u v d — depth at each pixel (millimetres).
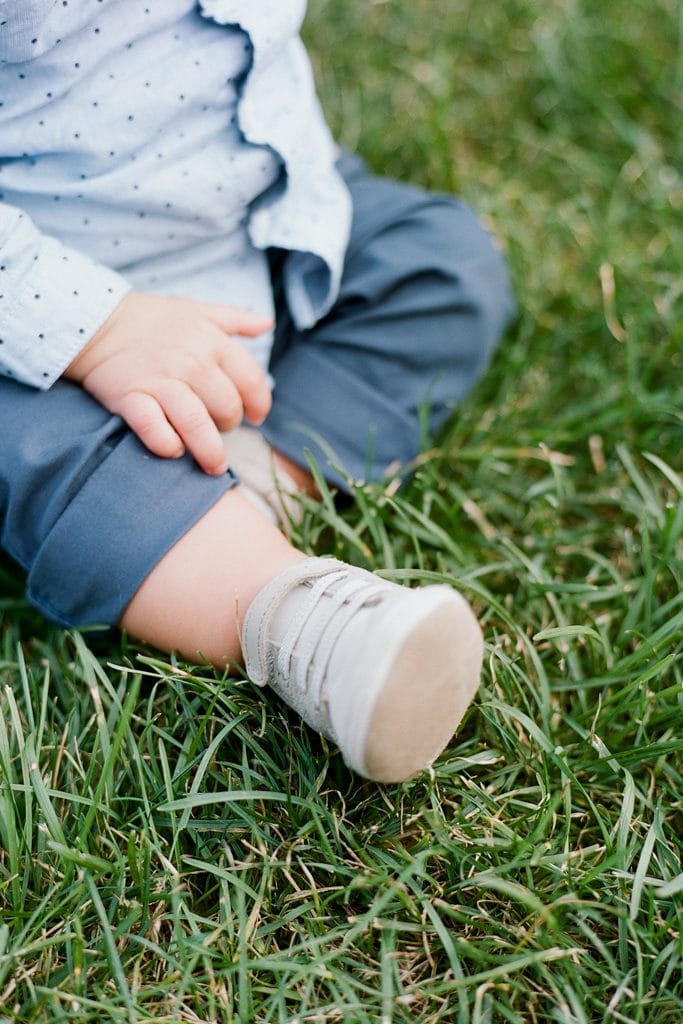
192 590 1277
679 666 1428
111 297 1354
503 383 1862
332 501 1504
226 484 1327
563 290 2023
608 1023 1119
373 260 1645
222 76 1416
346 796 1286
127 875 1220
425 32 2443
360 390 1596
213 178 1446
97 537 1287
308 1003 1102
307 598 1182
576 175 2225
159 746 1263
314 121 1605
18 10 1262
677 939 1141
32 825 1230
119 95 1372
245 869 1197
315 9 2457
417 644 1053
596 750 1334
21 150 1380
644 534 1441
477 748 1329
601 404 1796
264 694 1316
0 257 1301
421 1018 1108
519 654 1424
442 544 1519
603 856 1252
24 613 1541
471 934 1191
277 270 1659
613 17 2449
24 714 1361
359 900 1220
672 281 1968
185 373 1357
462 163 2264
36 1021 1081
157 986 1091
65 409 1342
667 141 2281
